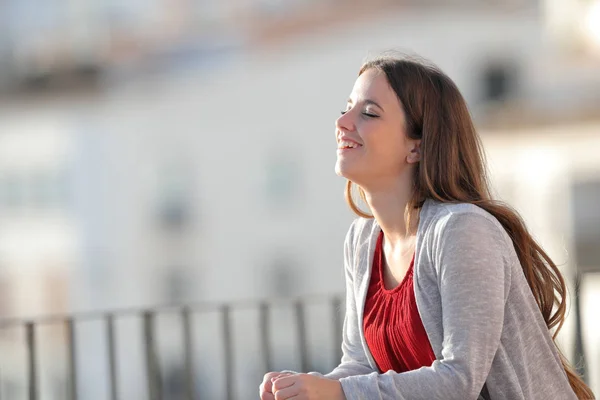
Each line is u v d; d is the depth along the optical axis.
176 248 51.66
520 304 3.95
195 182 51.22
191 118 51.41
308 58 48.19
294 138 48.72
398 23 46.34
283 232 49.22
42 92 55.03
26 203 54.97
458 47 46.34
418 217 4.04
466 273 3.79
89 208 53.50
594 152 32.19
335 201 47.81
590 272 6.46
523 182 33.09
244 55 50.53
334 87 47.50
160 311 6.45
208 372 47.03
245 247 49.75
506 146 33.41
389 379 3.80
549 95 36.31
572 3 35.84
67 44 57.22
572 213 32.41
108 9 57.84
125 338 50.06
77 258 53.66
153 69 53.62
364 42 46.84
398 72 4.06
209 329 48.19
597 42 35.41
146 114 52.25
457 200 3.99
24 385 44.44
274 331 44.88
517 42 46.50
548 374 4.02
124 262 52.88
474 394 3.78
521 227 4.05
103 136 53.28
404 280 4.01
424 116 4.04
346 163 4.08
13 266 55.97
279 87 49.09
